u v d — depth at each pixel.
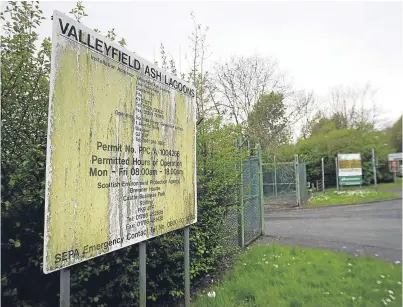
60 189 1.93
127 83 2.60
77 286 2.83
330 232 8.05
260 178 7.82
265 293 3.99
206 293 4.10
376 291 4.06
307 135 22.88
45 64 2.92
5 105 2.68
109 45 2.40
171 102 3.30
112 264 3.07
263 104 20.44
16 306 2.50
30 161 2.51
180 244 4.00
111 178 2.37
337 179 19.41
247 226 6.71
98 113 2.26
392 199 14.63
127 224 2.53
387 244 6.60
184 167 3.53
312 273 4.74
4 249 2.49
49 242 1.85
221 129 5.14
